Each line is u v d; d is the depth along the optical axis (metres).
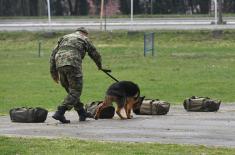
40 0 93.38
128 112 17.97
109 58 50.31
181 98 29.09
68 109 17.19
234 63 45.59
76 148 12.78
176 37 60.50
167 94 30.70
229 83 34.84
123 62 47.25
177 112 20.11
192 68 42.88
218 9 70.31
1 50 58.72
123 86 17.86
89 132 15.28
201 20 70.81
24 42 61.81
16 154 12.29
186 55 51.28
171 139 14.00
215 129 15.64
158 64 45.66
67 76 17.00
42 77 39.50
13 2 93.62
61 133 15.15
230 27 62.84
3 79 38.78
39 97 30.33
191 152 12.27
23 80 38.09
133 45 58.38
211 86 33.66
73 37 17.11
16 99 29.64
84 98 29.47
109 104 18.06
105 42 60.22
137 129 15.75
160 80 36.78
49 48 58.66
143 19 74.44
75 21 73.50
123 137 14.38
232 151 12.33
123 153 12.23
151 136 14.49
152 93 31.09
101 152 12.36
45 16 86.94
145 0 95.88
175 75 39.19
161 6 96.25
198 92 31.38
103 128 16.03
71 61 16.89
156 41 59.56
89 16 83.31
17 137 14.32
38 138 14.12
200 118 18.14
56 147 12.90
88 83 35.66
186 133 14.95
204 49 55.31
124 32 62.41
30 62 48.75
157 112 19.12
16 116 17.86
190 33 61.19
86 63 47.12
